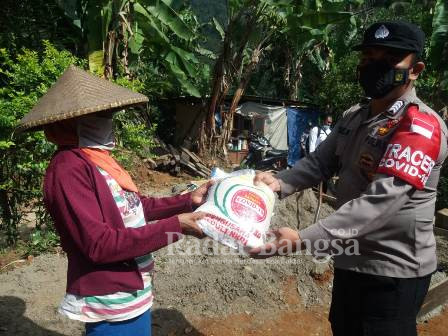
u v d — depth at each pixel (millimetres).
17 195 4320
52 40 7258
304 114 14391
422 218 1899
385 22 1865
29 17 6945
